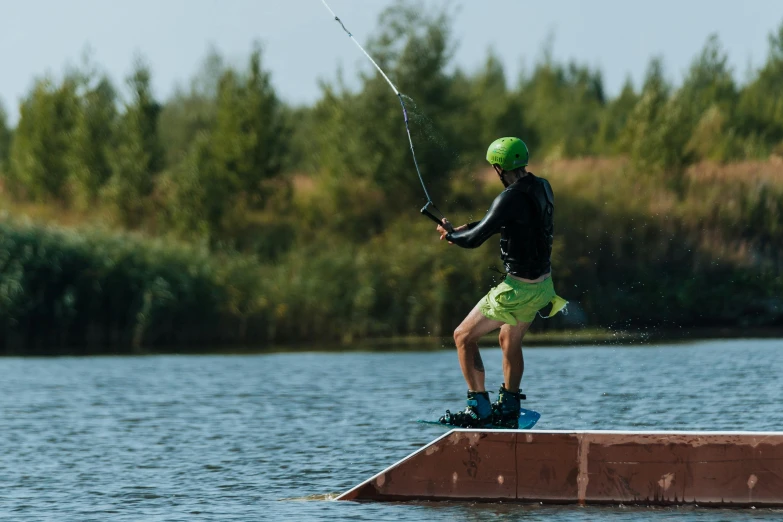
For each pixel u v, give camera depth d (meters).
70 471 41.06
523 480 32.84
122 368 75.31
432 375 67.75
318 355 83.56
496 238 101.88
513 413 33.59
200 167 117.50
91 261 94.00
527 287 32.25
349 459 42.25
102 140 131.50
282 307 96.69
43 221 108.88
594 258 104.50
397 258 100.81
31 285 92.44
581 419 48.41
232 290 96.50
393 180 119.56
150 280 94.75
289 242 115.31
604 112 181.50
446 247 101.44
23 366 77.25
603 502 32.19
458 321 98.06
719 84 170.25
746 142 138.88
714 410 49.97
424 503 33.72
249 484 38.16
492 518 31.06
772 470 31.03
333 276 99.94
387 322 97.81
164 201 121.56
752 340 86.62
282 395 60.28
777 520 29.80
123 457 43.69
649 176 116.75
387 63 123.38
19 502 35.94
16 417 54.16
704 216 107.69
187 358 82.31
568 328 100.00
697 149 126.62
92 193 129.62
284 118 129.62
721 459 31.34
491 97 169.12
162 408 56.53
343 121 123.88
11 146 172.00
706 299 101.50
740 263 104.38
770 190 109.31
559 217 107.62
